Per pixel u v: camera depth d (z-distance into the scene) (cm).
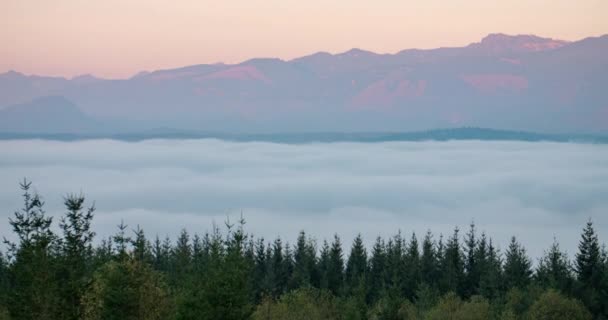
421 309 10262
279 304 8206
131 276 5150
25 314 4803
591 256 11150
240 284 5072
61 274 5134
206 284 5034
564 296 9812
